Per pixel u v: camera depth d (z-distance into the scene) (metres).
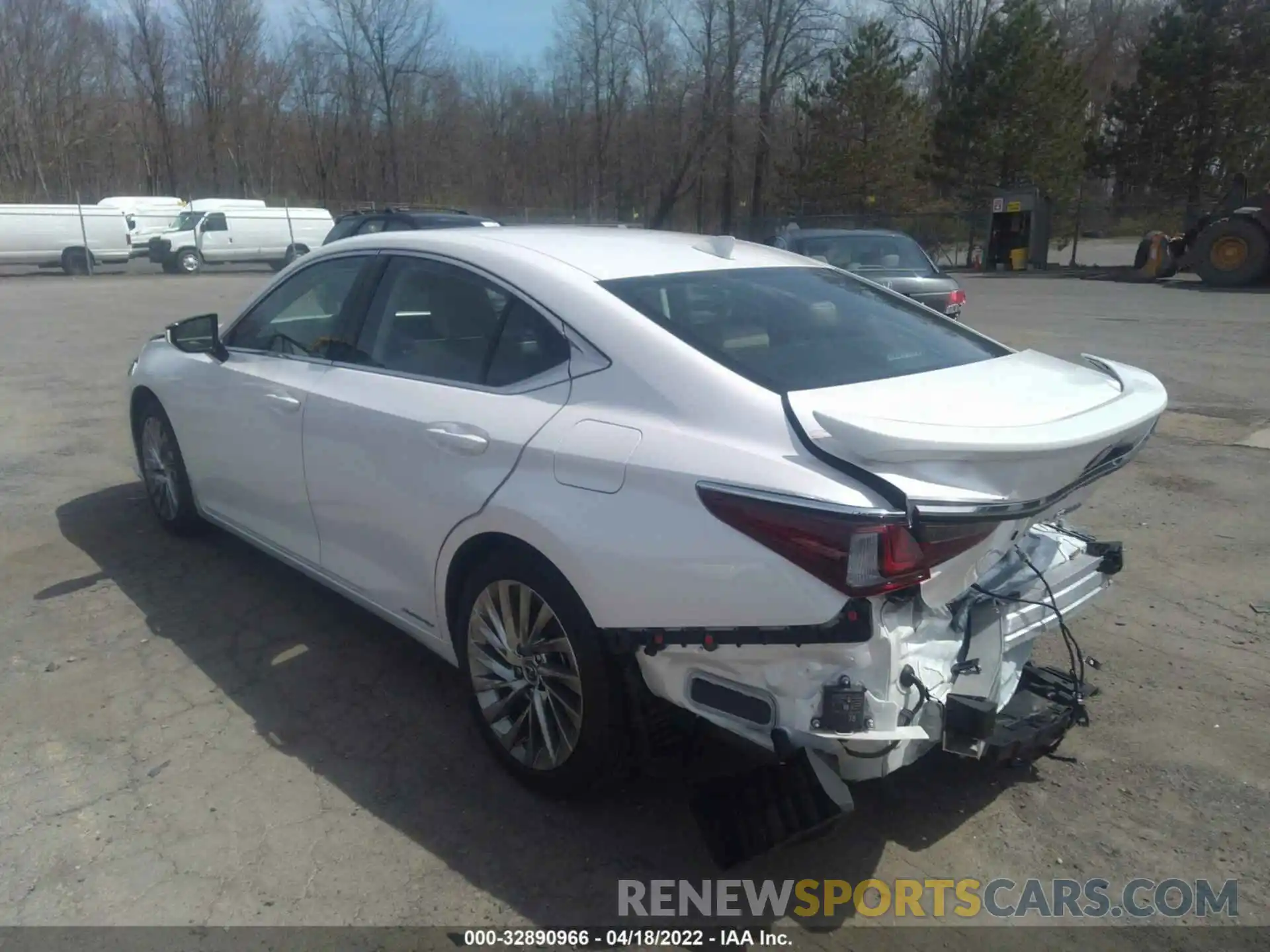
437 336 3.64
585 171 52.19
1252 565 5.26
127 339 13.97
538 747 3.24
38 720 3.70
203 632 4.41
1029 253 29.75
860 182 37.16
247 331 4.65
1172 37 31.34
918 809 3.27
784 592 2.52
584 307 3.19
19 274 30.28
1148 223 37.34
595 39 48.75
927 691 2.68
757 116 43.75
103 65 56.09
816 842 3.11
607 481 2.85
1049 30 33.00
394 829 3.12
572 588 2.94
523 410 3.19
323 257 4.30
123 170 57.25
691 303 3.27
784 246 12.73
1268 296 20.14
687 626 2.70
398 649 4.28
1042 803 3.30
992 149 32.66
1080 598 3.35
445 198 54.97
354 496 3.78
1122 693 3.97
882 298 3.87
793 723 2.63
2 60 52.56
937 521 2.46
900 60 37.31
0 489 6.42
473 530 3.22
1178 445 7.62
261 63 56.28
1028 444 2.50
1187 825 3.19
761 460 2.62
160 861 2.96
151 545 5.41
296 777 3.38
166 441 5.28
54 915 2.74
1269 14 30.22
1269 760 3.52
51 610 4.61
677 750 3.16
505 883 2.90
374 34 53.12
